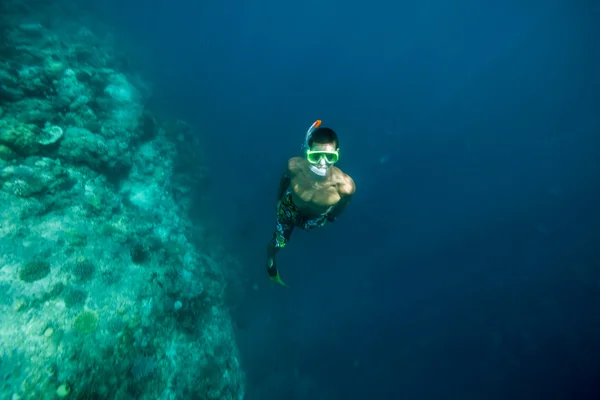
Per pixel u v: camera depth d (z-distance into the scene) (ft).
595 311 55.57
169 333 11.55
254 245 38.91
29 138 11.61
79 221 11.49
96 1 63.10
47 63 17.51
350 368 34.86
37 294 8.64
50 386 7.36
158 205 19.17
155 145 23.57
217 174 44.21
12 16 26.89
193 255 18.61
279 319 35.24
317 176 5.74
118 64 35.73
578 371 43.86
